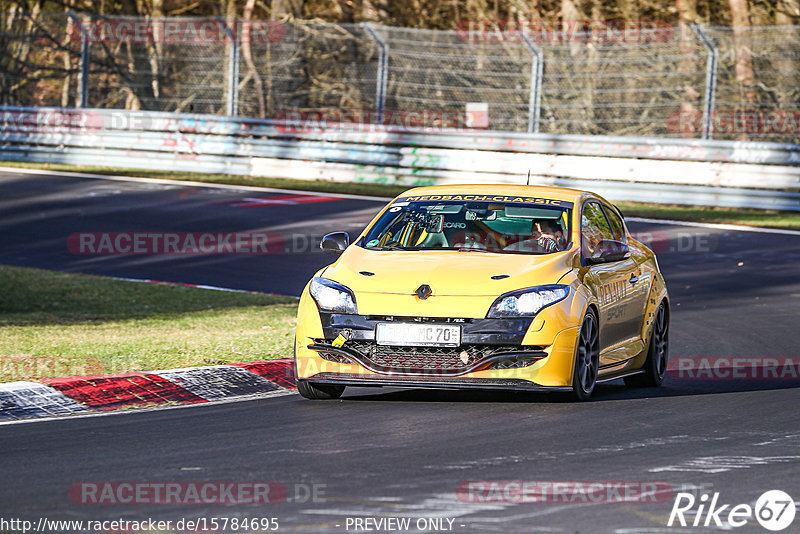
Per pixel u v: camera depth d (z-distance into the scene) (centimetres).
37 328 4312
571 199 3309
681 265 6091
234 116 9688
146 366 3356
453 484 2066
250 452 2345
